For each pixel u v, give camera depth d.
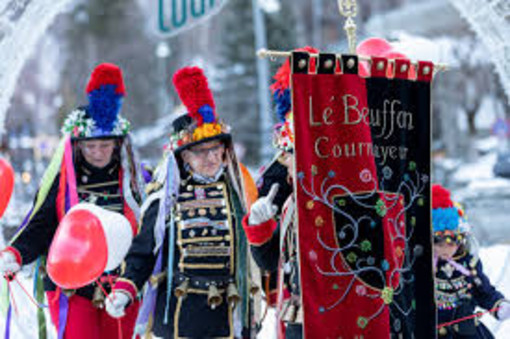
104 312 6.15
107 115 6.25
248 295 5.80
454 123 37.91
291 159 5.89
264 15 39.28
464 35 34.97
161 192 5.77
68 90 42.12
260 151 39.53
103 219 5.64
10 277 6.04
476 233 18.17
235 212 5.89
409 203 5.82
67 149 6.21
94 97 6.25
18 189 22.42
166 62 51.22
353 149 5.52
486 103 41.28
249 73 41.00
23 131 32.06
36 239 6.13
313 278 5.32
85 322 6.04
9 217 13.55
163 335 5.75
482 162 31.36
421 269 5.85
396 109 5.78
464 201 23.67
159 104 48.19
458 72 36.53
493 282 9.11
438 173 30.47
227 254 5.75
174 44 52.19
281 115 6.10
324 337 5.30
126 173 6.43
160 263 5.73
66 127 6.26
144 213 5.80
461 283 6.57
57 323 6.18
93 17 51.53
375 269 5.51
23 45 7.55
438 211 6.52
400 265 5.67
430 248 5.90
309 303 5.29
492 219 20.39
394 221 5.70
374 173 5.61
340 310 5.38
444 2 35.12
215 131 5.78
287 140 5.84
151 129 37.03
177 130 5.88
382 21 39.50
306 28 63.66
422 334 5.79
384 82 5.73
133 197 6.46
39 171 26.30
